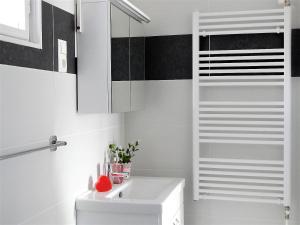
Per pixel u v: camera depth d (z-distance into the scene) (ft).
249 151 9.08
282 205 9.02
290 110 8.56
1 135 4.96
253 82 8.72
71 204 6.85
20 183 5.36
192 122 9.36
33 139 5.68
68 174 6.75
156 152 9.62
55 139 6.21
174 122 9.51
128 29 8.05
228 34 9.01
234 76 8.79
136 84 8.64
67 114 6.75
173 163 9.54
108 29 6.97
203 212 9.43
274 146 8.96
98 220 6.95
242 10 9.05
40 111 5.87
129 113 9.75
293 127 8.85
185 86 9.41
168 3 9.45
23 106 5.43
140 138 9.71
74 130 7.00
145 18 8.86
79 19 7.00
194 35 8.91
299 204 8.89
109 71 6.99
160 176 9.59
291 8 8.77
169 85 9.50
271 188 8.68
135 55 8.55
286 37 8.48
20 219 5.36
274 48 8.86
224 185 8.94
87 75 7.06
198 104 8.97
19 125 5.33
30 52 5.61
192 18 9.21
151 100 9.61
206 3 9.23
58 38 6.43
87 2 7.01
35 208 5.74
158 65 9.55
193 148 9.05
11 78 5.16
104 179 7.59
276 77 8.57
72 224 6.91
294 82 8.82
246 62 8.98
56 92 6.36
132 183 8.64
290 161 8.64
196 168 9.05
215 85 8.84
